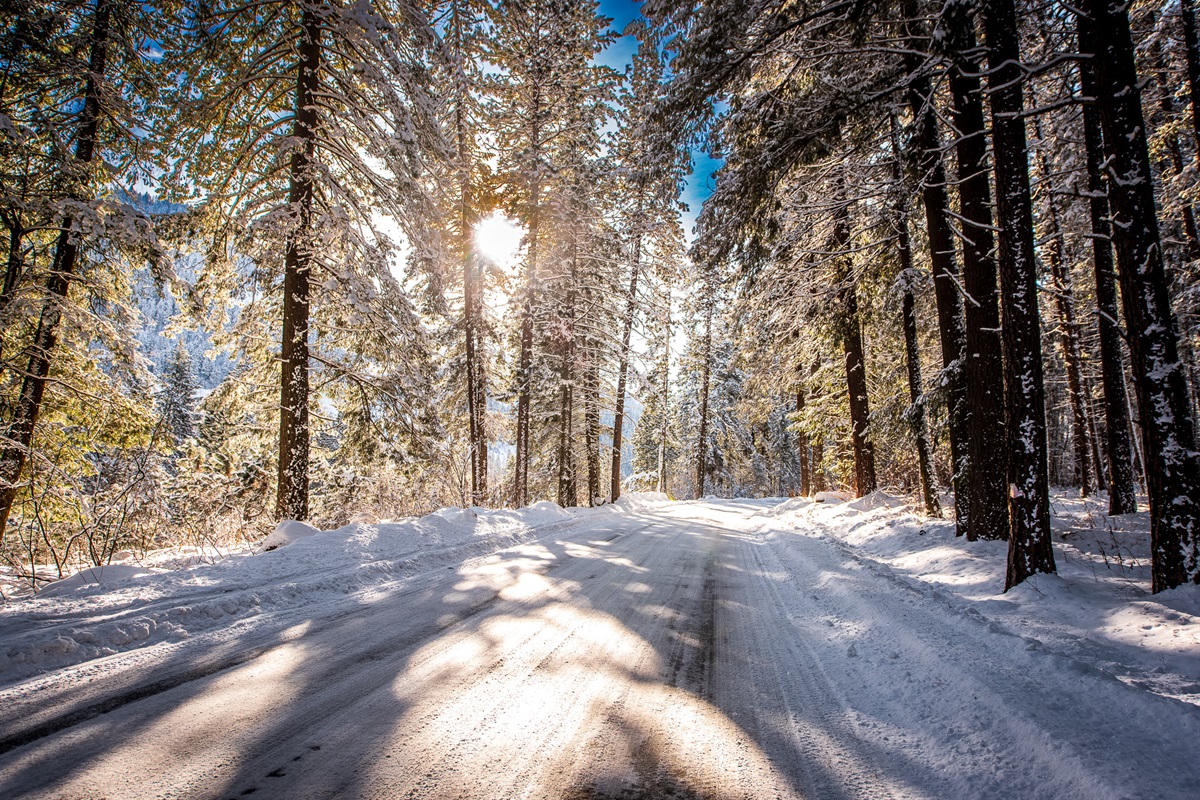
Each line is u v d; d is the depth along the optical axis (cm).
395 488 1324
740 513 2062
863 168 1091
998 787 242
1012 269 593
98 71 880
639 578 702
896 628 460
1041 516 580
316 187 998
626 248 2072
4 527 841
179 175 1009
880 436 1348
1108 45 527
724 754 269
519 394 1789
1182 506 498
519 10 1304
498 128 1719
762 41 740
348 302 930
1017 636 415
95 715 273
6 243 877
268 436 1194
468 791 225
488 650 394
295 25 991
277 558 638
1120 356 1105
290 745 253
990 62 606
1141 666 379
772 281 1255
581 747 267
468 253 1661
